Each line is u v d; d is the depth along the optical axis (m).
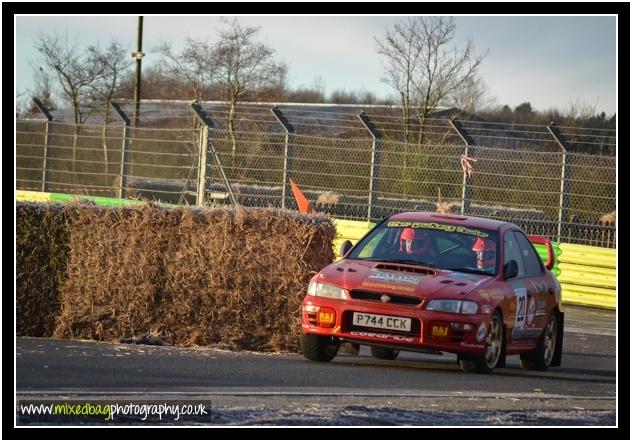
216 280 39.25
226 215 39.28
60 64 111.38
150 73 124.88
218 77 106.50
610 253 67.44
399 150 71.44
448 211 68.81
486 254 37.38
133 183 82.25
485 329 34.28
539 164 68.88
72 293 39.88
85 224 39.91
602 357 45.22
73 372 29.78
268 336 39.28
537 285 39.38
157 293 39.53
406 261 37.12
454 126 70.00
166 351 36.50
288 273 39.09
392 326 34.00
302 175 73.62
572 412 28.52
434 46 96.12
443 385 31.80
